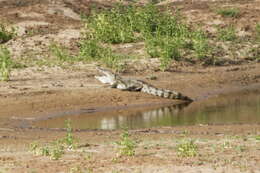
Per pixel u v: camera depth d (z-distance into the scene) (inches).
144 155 1476.4
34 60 2997.0
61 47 3216.0
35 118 2146.9
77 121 2107.5
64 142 1676.9
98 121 2103.8
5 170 1359.5
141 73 2861.7
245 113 2213.3
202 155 1471.5
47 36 3417.8
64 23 3742.6
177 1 4407.0
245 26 3762.3
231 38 3506.4
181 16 3853.3
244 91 2709.2
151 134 1825.8
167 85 2691.9
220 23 3821.4
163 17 3540.8
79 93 2433.6
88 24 3508.9
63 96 2390.5
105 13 3590.1
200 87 2711.6
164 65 2925.7
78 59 3011.8
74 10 3988.7
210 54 3189.0
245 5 4128.9
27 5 3959.2
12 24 3663.9
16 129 1964.8
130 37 3388.3
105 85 2556.6
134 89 2492.6
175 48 3088.1
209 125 1979.6
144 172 1327.5
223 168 1353.3
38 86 2519.7
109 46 3265.3
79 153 1519.4
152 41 3181.6
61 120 2123.5
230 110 2276.1
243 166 1369.3
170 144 1616.6
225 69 3034.0
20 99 2333.9
